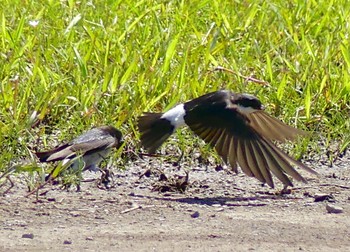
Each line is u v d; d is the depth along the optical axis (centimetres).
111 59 1460
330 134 1365
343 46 1469
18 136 1255
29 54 1462
